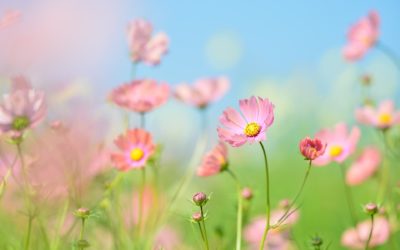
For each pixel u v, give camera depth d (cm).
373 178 198
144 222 174
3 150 165
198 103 192
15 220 166
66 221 168
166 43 177
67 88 179
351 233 185
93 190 172
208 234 185
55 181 161
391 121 197
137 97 170
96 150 173
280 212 177
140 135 164
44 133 165
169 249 183
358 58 222
